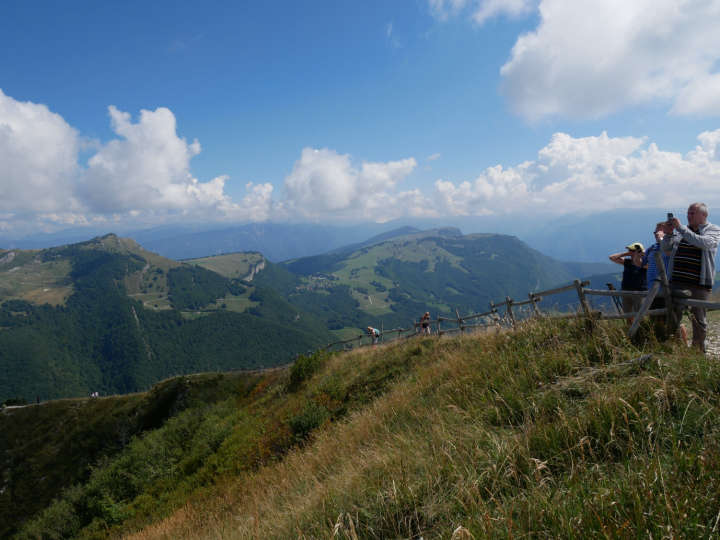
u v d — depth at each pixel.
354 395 12.31
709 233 4.46
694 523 1.88
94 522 15.11
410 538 3.04
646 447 2.68
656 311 4.68
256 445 12.83
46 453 34.78
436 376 8.07
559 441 3.17
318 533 3.81
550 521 2.30
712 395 2.85
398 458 4.39
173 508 11.77
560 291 6.63
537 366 5.18
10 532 27.61
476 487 2.91
